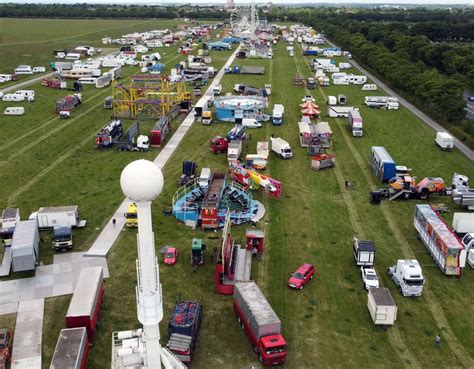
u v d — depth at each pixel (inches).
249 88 4404.5
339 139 3243.1
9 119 3523.6
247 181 2337.6
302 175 2578.7
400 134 3373.5
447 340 1355.8
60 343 1178.6
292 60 6766.7
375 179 2539.4
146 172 834.2
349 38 7696.9
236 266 1636.3
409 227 2023.9
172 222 2009.1
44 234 1891.0
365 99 4224.9
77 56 6422.2
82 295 1363.2
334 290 1576.0
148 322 904.3
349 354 1288.1
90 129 3299.7
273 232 1945.1
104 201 2183.8
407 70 4820.4
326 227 1999.3
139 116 3627.0
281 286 1587.1
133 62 6023.6
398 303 1519.4
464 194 2176.4
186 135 3216.0
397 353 1296.8
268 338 1241.4
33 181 2402.8
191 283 1599.4
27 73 5270.7
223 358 1264.8
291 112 3917.3
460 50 6043.3
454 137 3321.9
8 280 1588.3
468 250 1781.5
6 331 1288.1
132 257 1732.3
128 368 1052.5
